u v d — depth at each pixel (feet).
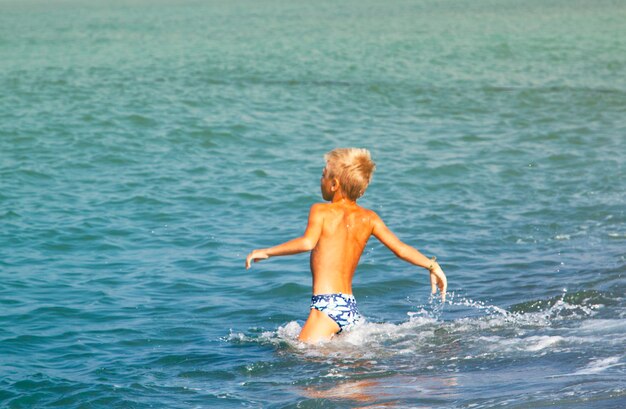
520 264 74.69
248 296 67.15
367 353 50.14
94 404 44.06
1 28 443.73
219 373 48.37
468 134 149.79
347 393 42.75
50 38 375.25
